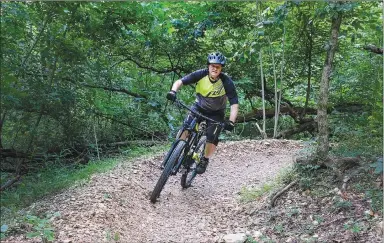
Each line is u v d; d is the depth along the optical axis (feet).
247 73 37.32
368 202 14.94
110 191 17.54
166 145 30.68
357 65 32.78
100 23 28.66
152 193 18.16
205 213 17.63
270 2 32.09
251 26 36.11
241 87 37.14
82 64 26.02
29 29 24.26
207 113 19.16
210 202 18.93
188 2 35.09
